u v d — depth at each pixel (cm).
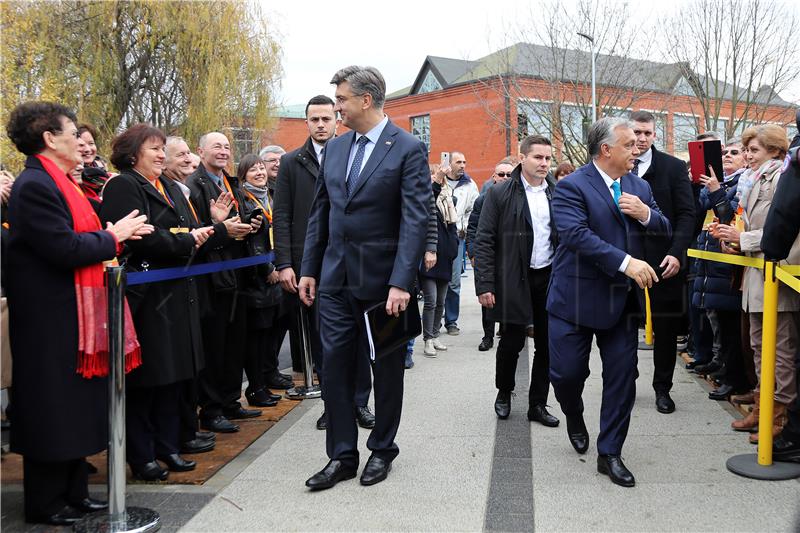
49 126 311
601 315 361
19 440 311
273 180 632
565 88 1916
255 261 485
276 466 391
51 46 1591
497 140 3142
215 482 367
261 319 516
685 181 471
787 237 345
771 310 355
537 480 362
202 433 432
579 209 366
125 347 328
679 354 689
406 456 405
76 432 311
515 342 469
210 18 1809
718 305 493
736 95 1836
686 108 2003
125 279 310
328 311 372
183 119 1819
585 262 366
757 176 419
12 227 305
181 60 1775
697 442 416
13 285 308
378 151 362
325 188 388
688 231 466
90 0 1688
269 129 2000
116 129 1731
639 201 358
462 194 880
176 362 366
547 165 449
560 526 306
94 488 368
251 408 521
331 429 370
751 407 474
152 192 369
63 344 309
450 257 708
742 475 358
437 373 622
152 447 372
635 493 341
